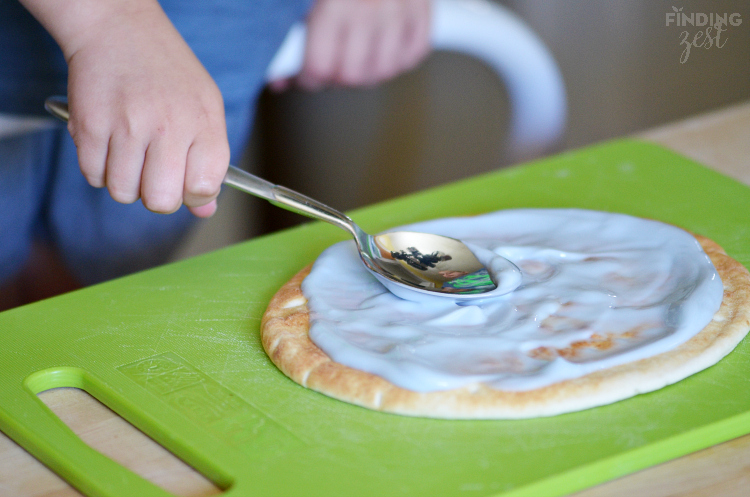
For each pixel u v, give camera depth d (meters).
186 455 0.81
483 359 0.83
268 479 0.80
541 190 0.99
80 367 0.86
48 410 0.83
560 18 1.64
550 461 0.80
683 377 0.83
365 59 1.33
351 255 0.90
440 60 1.51
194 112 0.88
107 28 0.89
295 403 0.83
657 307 0.85
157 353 0.86
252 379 0.84
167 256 1.16
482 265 0.88
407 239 0.89
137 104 0.87
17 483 0.81
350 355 0.83
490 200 0.98
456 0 1.43
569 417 0.81
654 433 0.80
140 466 0.81
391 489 0.79
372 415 0.82
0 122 1.10
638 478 0.80
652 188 0.98
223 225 1.39
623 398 0.82
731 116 1.08
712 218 0.95
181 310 0.89
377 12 1.29
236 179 0.88
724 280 0.88
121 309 0.90
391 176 1.62
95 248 1.14
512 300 0.86
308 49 1.31
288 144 1.50
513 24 1.49
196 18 1.11
